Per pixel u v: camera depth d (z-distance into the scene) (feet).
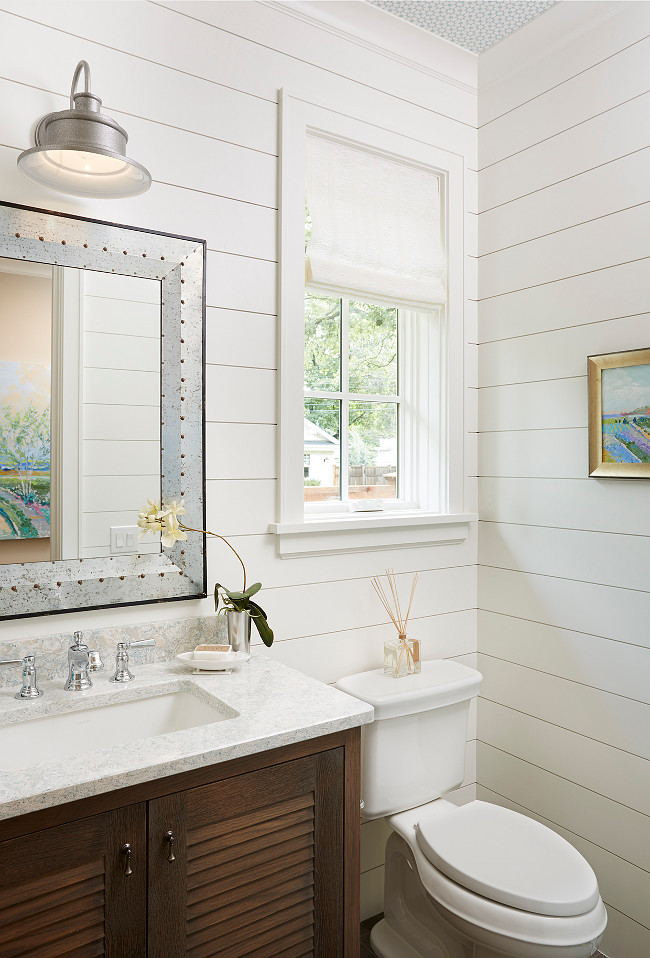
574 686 6.52
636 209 5.95
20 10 4.81
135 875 3.66
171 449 5.42
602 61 6.23
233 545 5.81
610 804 6.16
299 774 4.28
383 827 6.84
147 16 5.35
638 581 5.95
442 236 7.30
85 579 5.04
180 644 5.47
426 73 7.11
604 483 6.23
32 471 4.87
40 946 3.38
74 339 5.02
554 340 6.71
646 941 5.81
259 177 5.94
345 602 6.52
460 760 6.37
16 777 3.48
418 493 7.67
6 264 4.77
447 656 7.33
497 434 7.37
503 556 7.29
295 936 4.29
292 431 6.10
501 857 4.98
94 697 4.58
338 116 6.42
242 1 5.84
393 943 6.03
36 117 4.87
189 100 5.56
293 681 5.04
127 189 4.78
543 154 6.82
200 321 5.55
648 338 5.85
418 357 7.68
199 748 3.84
